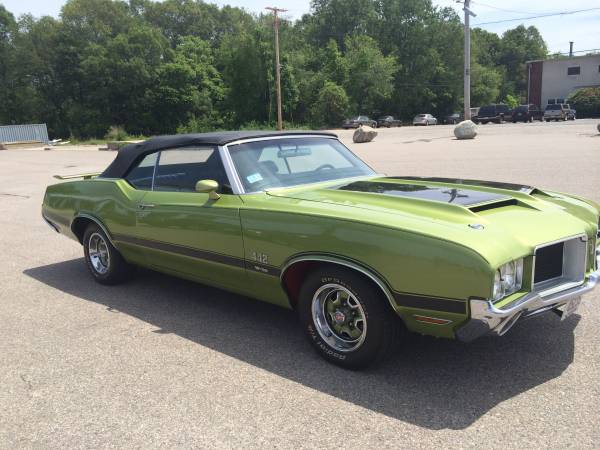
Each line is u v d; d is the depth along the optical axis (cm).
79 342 419
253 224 379
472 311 286
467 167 1364
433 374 342
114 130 5938
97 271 568
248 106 6297
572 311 350
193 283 564
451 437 275
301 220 350
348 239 324
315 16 8400
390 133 3869
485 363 354
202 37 9200
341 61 6681
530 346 376
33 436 295
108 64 6256
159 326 446
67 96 6675
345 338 357
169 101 6362
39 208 1120
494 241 295
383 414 299
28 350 407
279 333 422
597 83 6550
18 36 6569
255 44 6150
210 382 346
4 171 2053
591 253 354
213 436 286
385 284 312
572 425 281
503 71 10000
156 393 335
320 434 283
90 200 542
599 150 1598
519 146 1911
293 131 483
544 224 329
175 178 463
